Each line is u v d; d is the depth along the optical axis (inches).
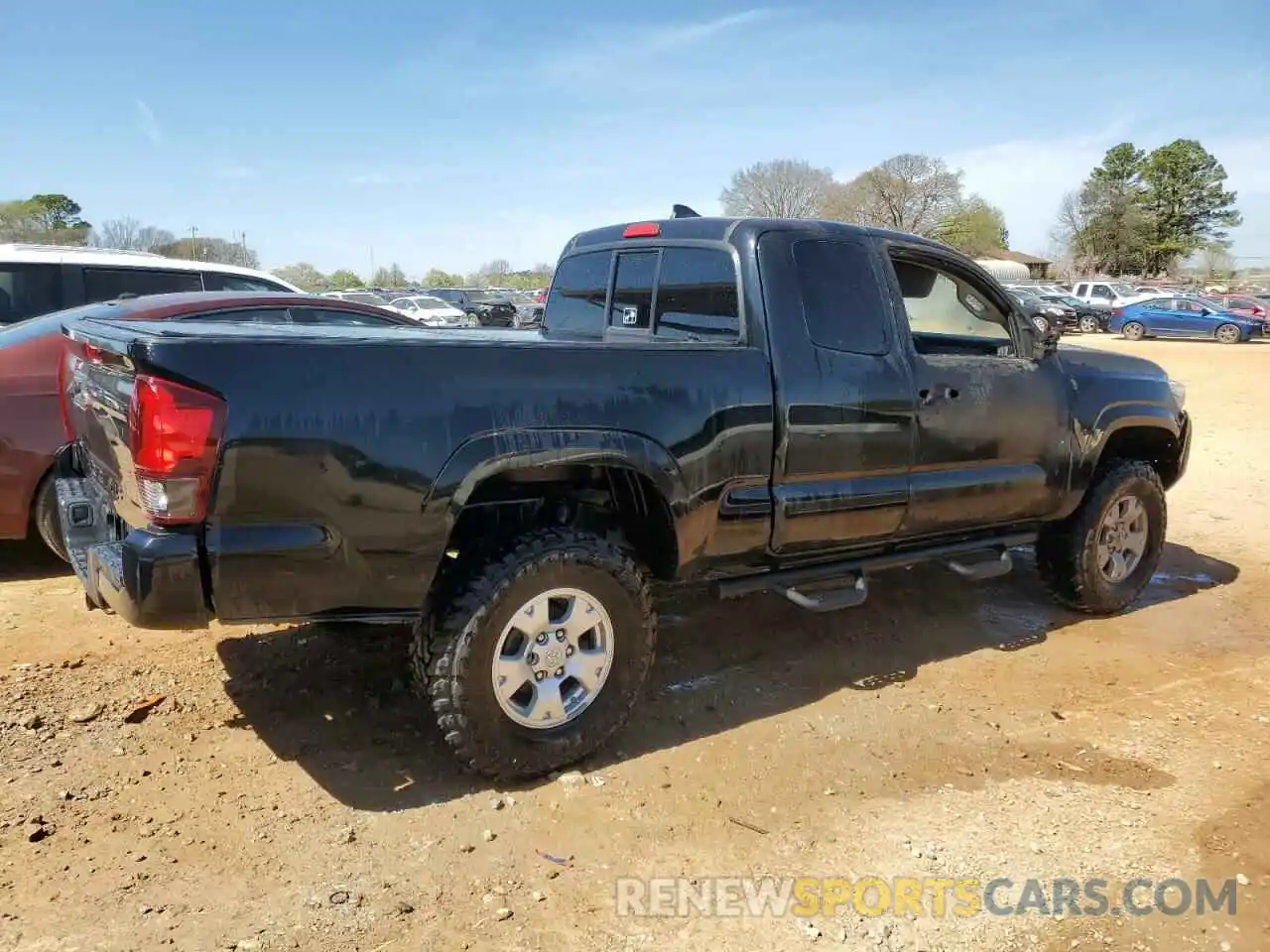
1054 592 216.5
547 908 110.3
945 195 2583.7
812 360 157.8
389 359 121.7
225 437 112.3
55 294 300.8
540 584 132.4
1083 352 212.2
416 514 122.7
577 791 135.5
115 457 129.6
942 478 177.8
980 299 195.5
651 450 139.5
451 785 135.4
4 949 99.0
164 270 319.3
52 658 172.7
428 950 102.7
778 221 162.1
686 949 104.4
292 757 141.5
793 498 156.6
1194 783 143.0
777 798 135.6
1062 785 141.6
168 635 185.5
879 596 228.1
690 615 210.1
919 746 152.9
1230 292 2581.2
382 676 169.2
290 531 117.0
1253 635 210.4
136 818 124.1
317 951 101.7
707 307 163.9
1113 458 218.2
